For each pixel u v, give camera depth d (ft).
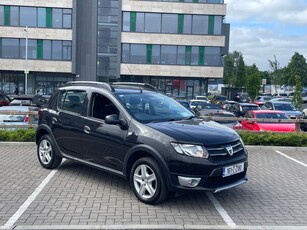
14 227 14.14
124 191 18.86
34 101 62.54
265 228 14.64
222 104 90.07
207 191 15.78
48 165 23.02
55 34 129.08
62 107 22.22
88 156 19.93
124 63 132.05
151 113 19.19
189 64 133.08
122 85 22.70
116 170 18.34
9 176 21.52
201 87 137.59
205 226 14.61
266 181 21.90
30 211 15.89
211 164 15.79
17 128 34.32
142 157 17.22
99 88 20.36
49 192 18.54
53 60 129.49
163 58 132.77
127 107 18.66
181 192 16.01
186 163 15.66
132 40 131.34
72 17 129.08
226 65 223.92
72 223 14.65
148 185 16.79
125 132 17.84
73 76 135.23
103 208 16.38
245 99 127.85
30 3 127.13
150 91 21.94
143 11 130.62
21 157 26.89
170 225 14.60
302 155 30.50
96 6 133.18
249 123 42.45
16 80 132.77
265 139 33.40
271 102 71.46
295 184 21.35
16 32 127.44
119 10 130.11
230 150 16.72
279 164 26.89
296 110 68.95
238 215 16.06
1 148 30.42
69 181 20.57
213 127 18.28
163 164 16.02
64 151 21.70
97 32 134.51
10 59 127.75
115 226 14.33
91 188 19.31
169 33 131.54
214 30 132.57
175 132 16.57
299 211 16.78
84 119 20.20
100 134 18.99
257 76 119.03
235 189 20.04
